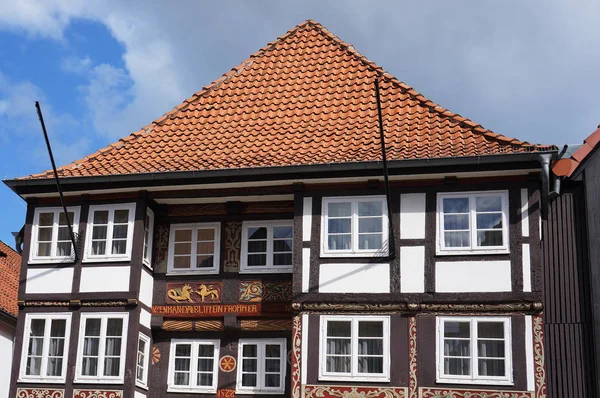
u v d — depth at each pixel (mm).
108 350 20234
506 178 19250
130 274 20531
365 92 22766
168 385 20797
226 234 21281
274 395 20234
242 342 20719
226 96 23953
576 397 18812
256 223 21234
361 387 18688
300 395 18828
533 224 18875
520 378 18141
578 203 19953
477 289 18766
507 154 18828
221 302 20875
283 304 20562
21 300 20953
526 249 18766
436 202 19438
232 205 21188
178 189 21094
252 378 20453
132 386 19906
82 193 21391
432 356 18609
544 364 18109
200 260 21281
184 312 21016
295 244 19734
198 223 21500
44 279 21016
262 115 22922
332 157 20203
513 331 18422
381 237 19484
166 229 21625
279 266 20844
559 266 19656
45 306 20828
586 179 19875
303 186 20109
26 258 21297
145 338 20797
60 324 20688
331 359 18984
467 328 18672
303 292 19406
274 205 21109
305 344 19094
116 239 20953
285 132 22000
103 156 22469
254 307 20672
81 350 20344
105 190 21203
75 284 20797
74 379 20188
